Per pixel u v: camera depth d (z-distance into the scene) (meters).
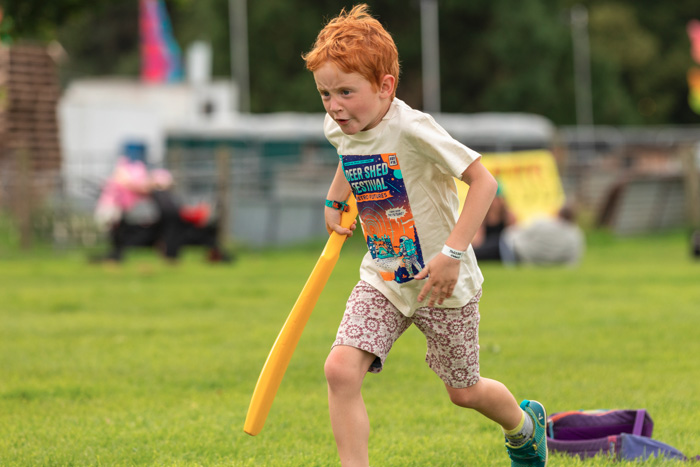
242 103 121.00
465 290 8.46
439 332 8.59
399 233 8.46
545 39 123.94
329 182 52.16
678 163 74.88
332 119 8.65
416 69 129.38
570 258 37.94
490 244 38.78
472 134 71.06
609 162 72.25
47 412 12.93
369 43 7.95
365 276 8.74
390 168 8.31
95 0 27.64
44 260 41.16
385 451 10.83
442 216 8.46
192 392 14.18
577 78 130.88
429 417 12.45
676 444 11.09
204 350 17.75
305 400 13.55
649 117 158.62
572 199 58.34
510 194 48.47
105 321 21.80
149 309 23.92
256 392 8.60
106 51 174.00
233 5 121.88
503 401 9.03
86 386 14.48
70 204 48.00
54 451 10.80
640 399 13.37
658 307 23.61
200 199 48.12
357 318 8.52
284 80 125.56
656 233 57.25
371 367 8.60
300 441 11.30
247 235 48.75
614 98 134.38
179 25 158.00
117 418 12.50
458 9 125.38
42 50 59.25
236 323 21.33
